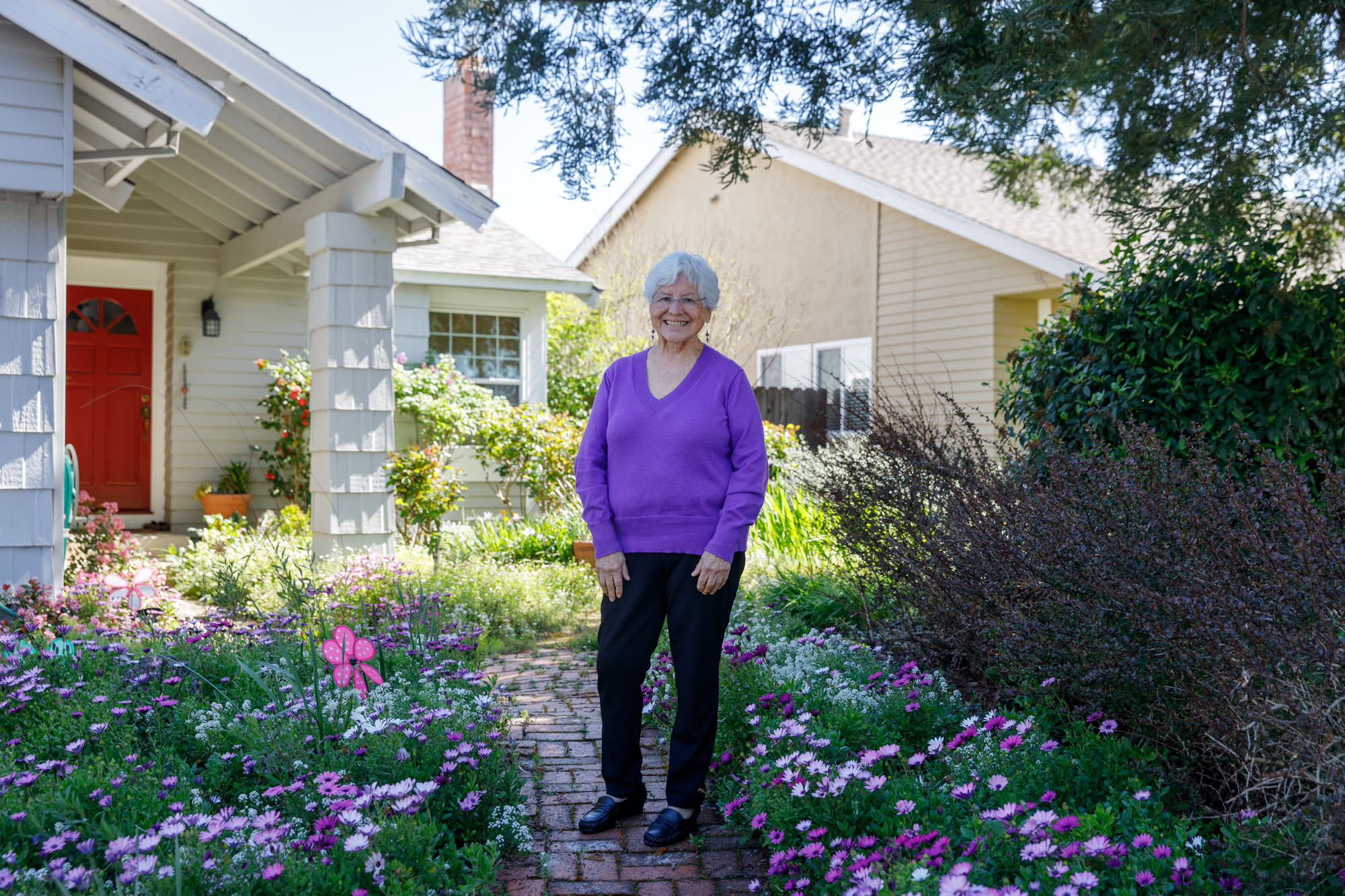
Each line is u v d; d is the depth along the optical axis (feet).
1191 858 7.08
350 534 22.76
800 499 23.45
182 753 10.46
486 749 9.86
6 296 17.28
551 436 32.50
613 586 9.66
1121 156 19.47
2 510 17.21
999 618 11.55
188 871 7.00
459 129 43.29
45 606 16.38
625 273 57.06
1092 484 10.88
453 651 15.01
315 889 7.14
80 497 23.93
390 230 23.20
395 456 25.61
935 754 9.42
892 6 18.33
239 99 21.31
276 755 9.39
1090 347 17.58
